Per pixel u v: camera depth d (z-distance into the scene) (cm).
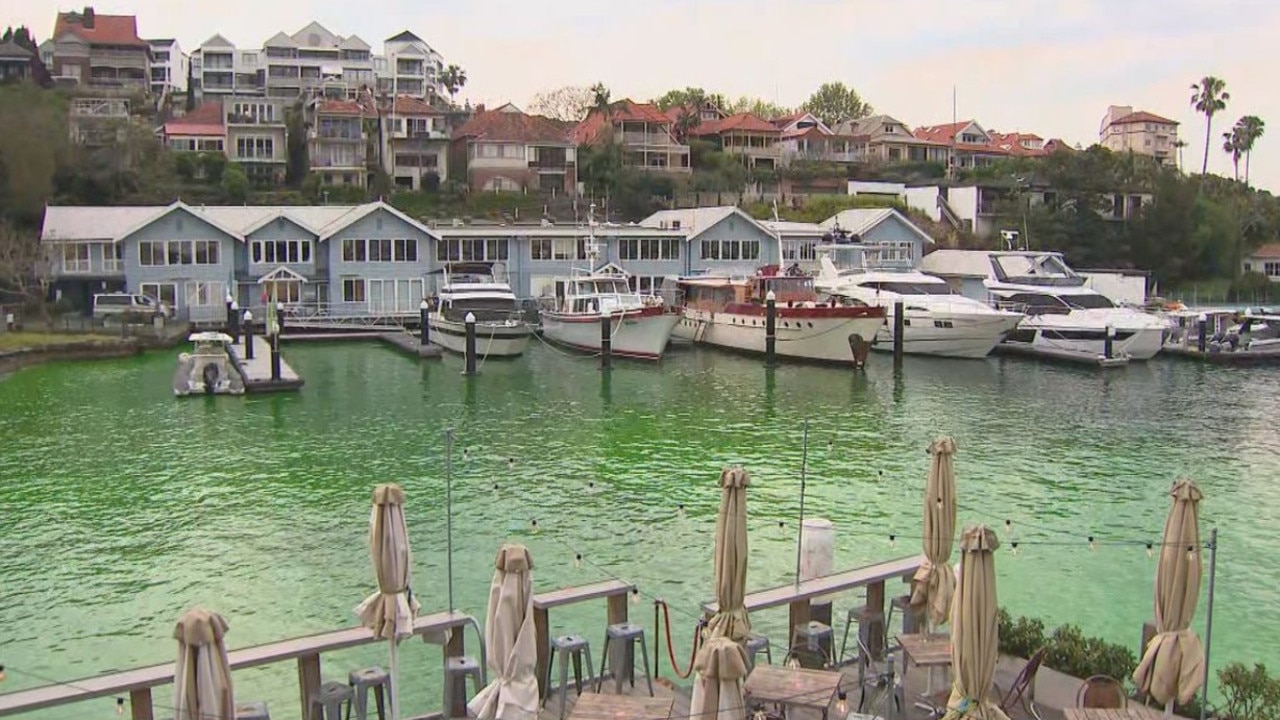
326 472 3366
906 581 1866
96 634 2116
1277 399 4891
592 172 10688
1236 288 10312
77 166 8938
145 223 6956
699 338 6675
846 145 12800
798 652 1661
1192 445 3844
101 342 5897
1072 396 4947
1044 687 1605
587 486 3183
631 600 2222
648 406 4588
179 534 2722
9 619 2186
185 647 1086
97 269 7181
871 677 1548
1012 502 3069
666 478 3291
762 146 12519
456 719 1520
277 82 14288
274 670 1895
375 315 7181
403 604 1434
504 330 5903
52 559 2536
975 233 10250
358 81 14012
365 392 4884
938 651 1558
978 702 1266
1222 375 5700
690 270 7869
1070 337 6097
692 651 1781
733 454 3638
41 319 6662
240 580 2398
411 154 10738
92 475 3309
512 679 1341
